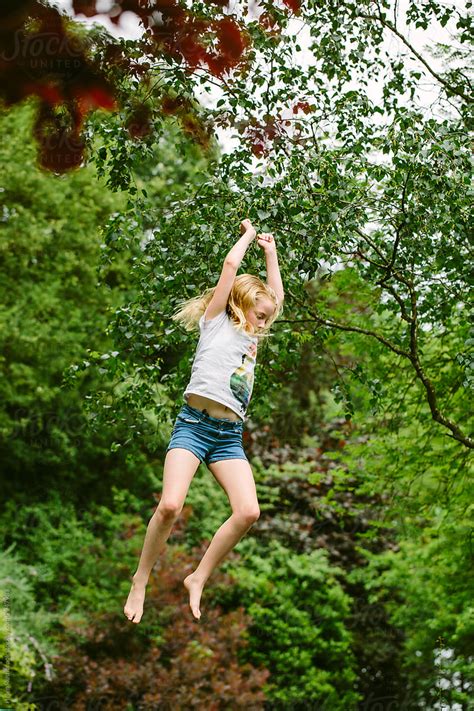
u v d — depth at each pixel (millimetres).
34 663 8430
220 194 4645
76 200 12070
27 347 11664
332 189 4223
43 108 1658
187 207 4734
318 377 13359
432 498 7895
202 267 4551
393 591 12070
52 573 11000
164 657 9742
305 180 4309
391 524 8945
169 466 3256
